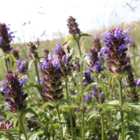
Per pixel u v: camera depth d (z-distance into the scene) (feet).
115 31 1.70
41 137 1.93
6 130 1.79
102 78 2.24
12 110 1.70
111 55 1.73
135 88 1.91
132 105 1.70
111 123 2.03
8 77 1.69
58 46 1.90
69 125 1.91
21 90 1.71
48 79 1.77
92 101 2.26
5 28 2.01
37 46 2.00
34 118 2.05
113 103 1.75
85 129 2.03
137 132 1.86
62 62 1.89
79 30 1.92
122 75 1.72
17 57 2.61
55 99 1.78
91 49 1.97
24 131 1.71
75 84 2.25
